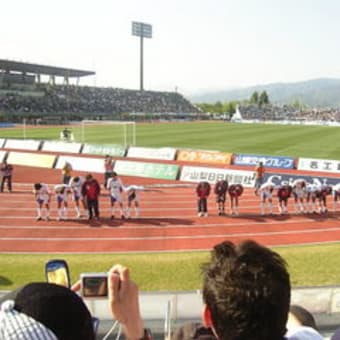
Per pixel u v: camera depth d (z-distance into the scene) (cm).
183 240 1712
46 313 182
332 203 2369
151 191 2697
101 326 829
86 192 1972
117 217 2056
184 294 890
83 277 273
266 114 12112
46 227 1880
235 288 191
